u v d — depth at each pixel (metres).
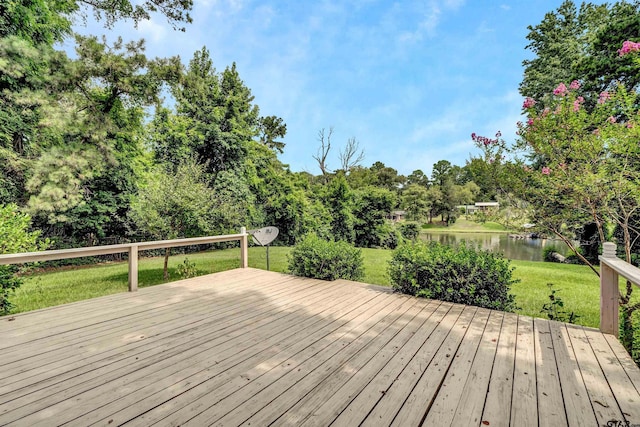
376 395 1.95
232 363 2.38
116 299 4.18
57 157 7.82
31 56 7.42
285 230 15.73
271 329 3.10
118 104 10.84
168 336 2.92
